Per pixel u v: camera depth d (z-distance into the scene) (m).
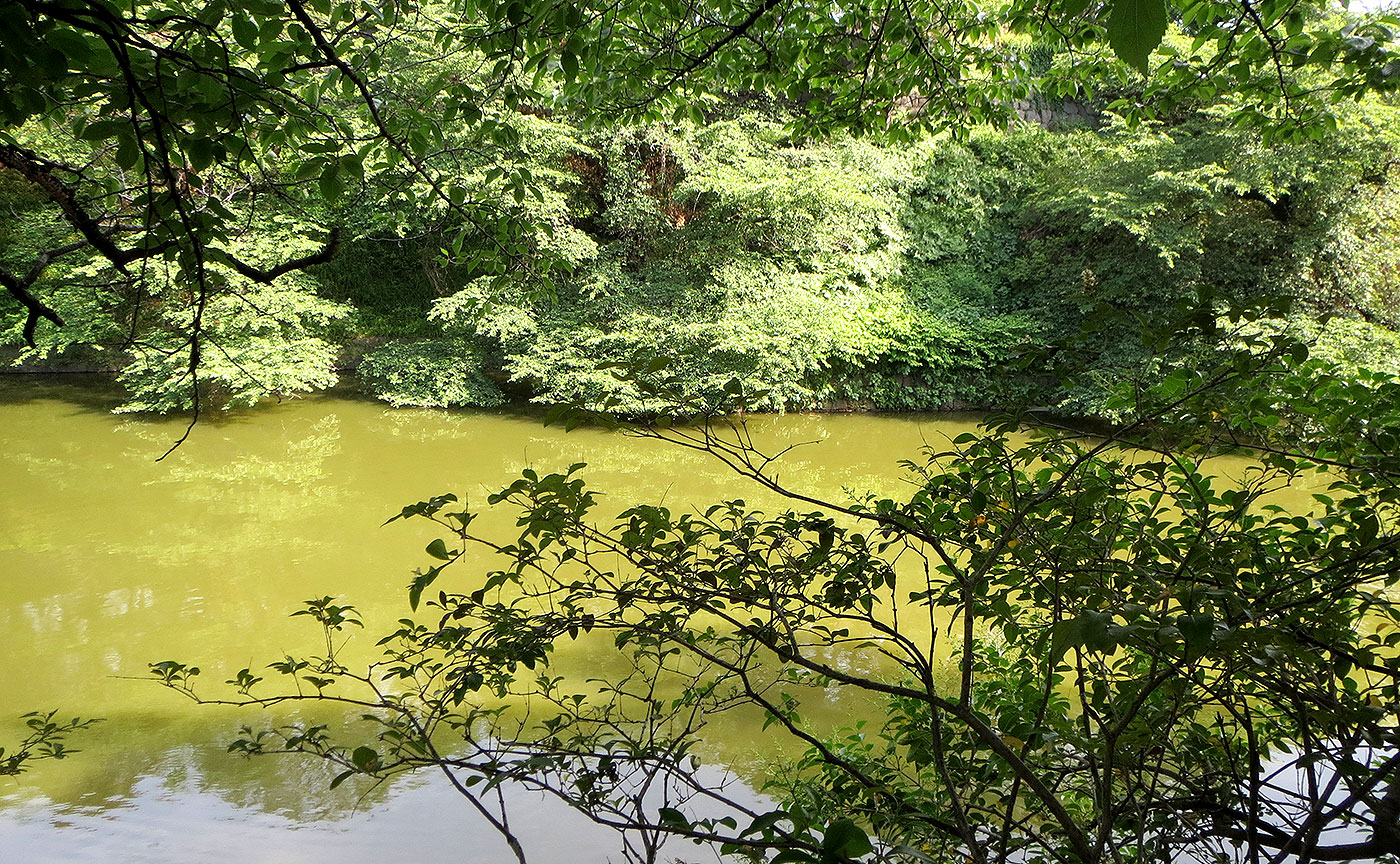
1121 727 1.34
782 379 14.65
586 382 14.35
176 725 5.03
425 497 10.21
